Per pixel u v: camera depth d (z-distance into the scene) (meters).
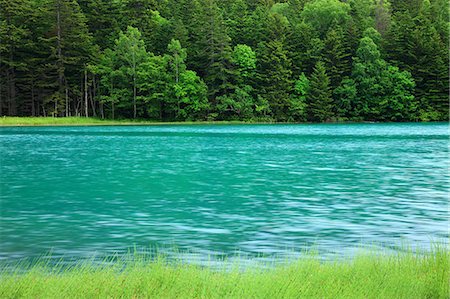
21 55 95.12
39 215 16.67
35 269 10.23
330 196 20.11
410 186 22.62
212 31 101.12
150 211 17.25
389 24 118.75
